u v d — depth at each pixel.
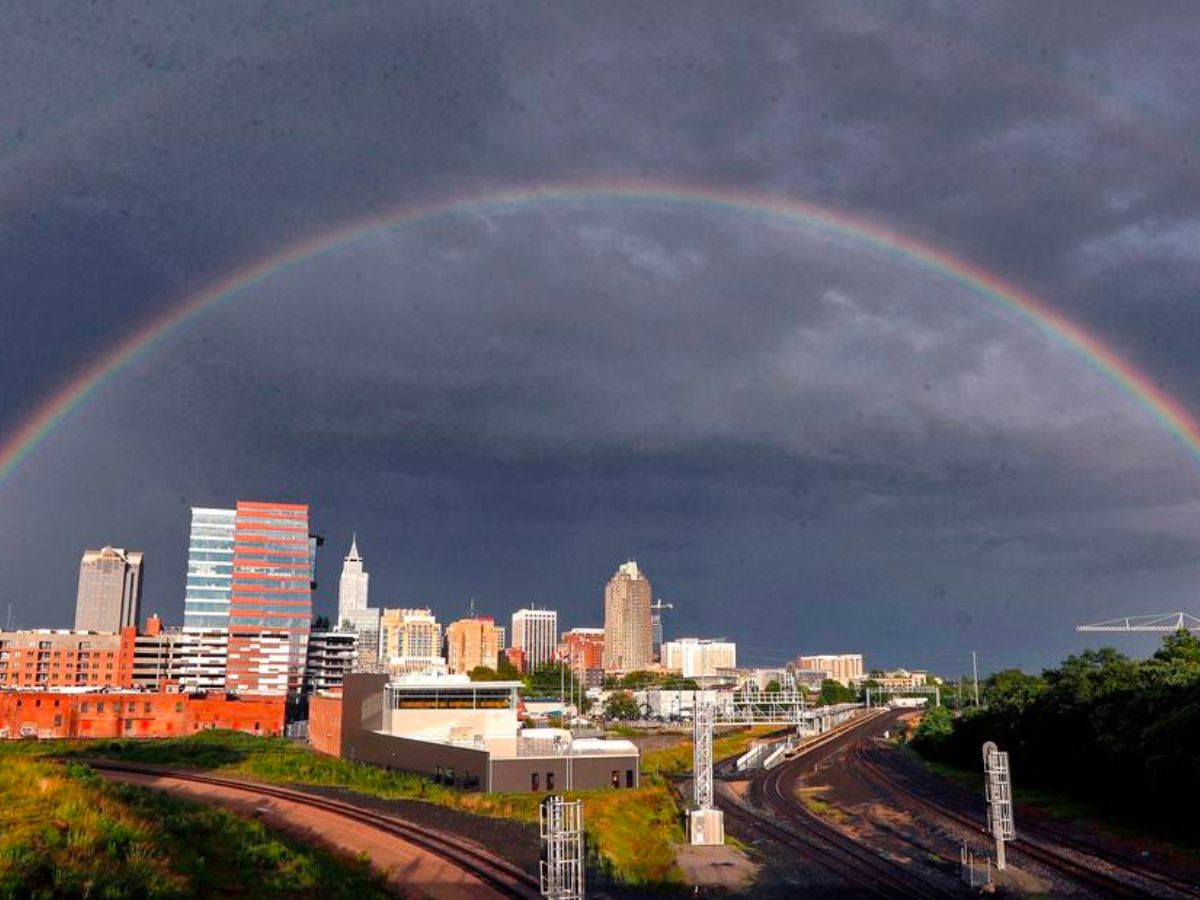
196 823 53.97
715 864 69.56
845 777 124.75
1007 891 58.56
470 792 92.31
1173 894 55.66
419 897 50.75
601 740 109.94
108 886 36.56
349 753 124.81
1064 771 99.25
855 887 61.56
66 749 113.81
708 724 84.25
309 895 45.31
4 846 37.66
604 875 63.09
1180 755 70.44
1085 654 109.75
